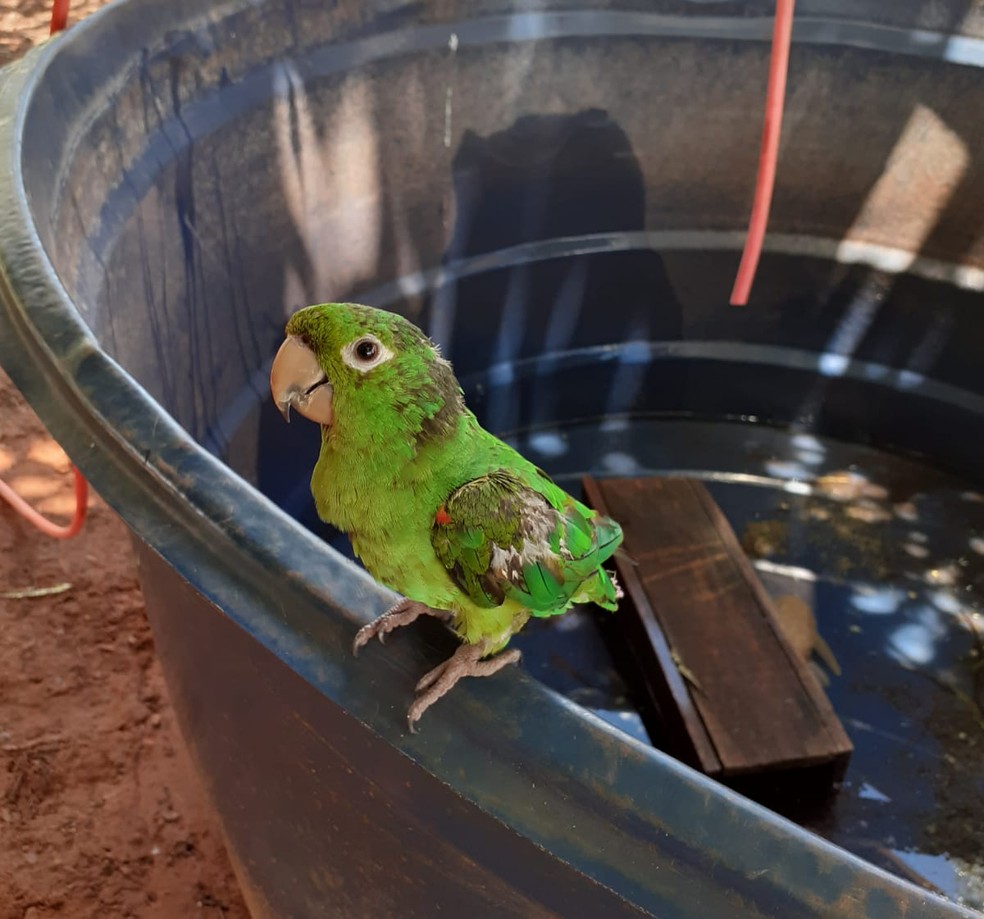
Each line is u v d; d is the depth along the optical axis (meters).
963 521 0.81
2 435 0.85
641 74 0.75
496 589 0.32
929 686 0.69
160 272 0.57
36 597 0.71
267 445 0.72
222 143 0.61
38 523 0.72
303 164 0.67
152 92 0.56
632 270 0.84
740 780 0.61
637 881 0.25
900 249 0.81
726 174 0.80
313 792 0.34
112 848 0.57
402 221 0.75
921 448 0.87
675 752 0.63
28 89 0.46
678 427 0.90
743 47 0.74
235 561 0.30
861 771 0.63
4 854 0.56
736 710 0.62
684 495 0.77
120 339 0.51
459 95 0.72
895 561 0.78
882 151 0.77
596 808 0.25
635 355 0.89
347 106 0.67
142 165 0.55
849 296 0.84
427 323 0.81
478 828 0.28
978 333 0.81
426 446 0.31
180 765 0.62
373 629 0.29
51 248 0.40
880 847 0.60
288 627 0.29
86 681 0.66
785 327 0.87
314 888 0.39
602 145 0.78
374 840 0.33
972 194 0.76
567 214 0.81
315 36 0.64
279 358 0.31
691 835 0.24
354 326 0.30
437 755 0.27
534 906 0.29
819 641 0.71
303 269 0.71
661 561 0.71
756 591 0.69
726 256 0.84
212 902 0.55
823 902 0.23
